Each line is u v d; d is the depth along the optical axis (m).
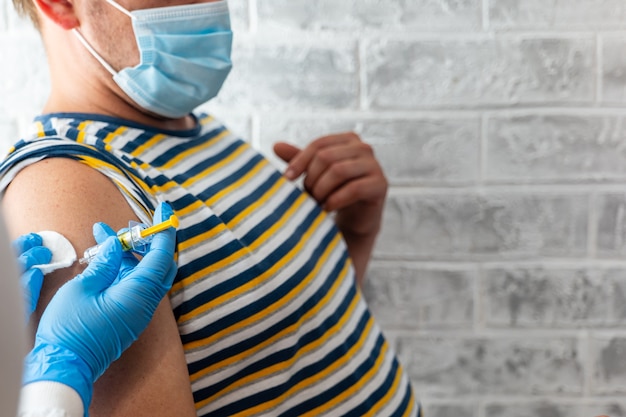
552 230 1.52
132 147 0.90
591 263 1.53
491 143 1.50
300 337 0.97
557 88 1.49
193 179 0.94
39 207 0.76
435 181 1.51
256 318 0.89
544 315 1.54
